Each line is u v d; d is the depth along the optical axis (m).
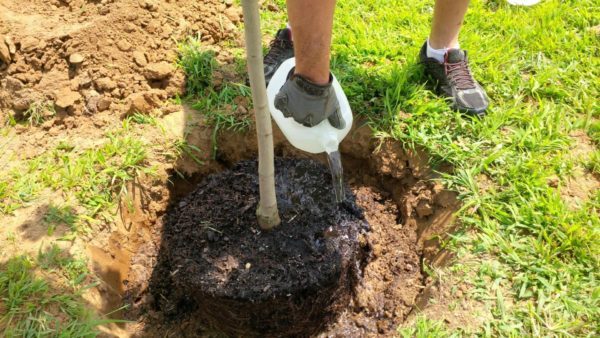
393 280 1.17
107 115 1.31
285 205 1.11
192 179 1.33
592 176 1.18
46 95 1.32
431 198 1.21
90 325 0.96
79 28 1.36
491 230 1.08
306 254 1.03
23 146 1.27
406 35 1.51
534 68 1.42
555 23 1.53
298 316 1.04
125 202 1.20
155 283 1.18
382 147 1.30
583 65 1.42
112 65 1.35
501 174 1.17
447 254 1.10
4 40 1.34
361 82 1.38
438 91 1.38
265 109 0.82
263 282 0.98
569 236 1.05
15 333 0.94
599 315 0.95
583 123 1.28
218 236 1.06
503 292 1.00
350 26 1.55
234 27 1.56
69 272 1.03
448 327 0.96
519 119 1.28
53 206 1.13
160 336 1.12
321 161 1.35
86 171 1.20
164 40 1.44
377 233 1.24
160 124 1.30
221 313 1.03
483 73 1.41
